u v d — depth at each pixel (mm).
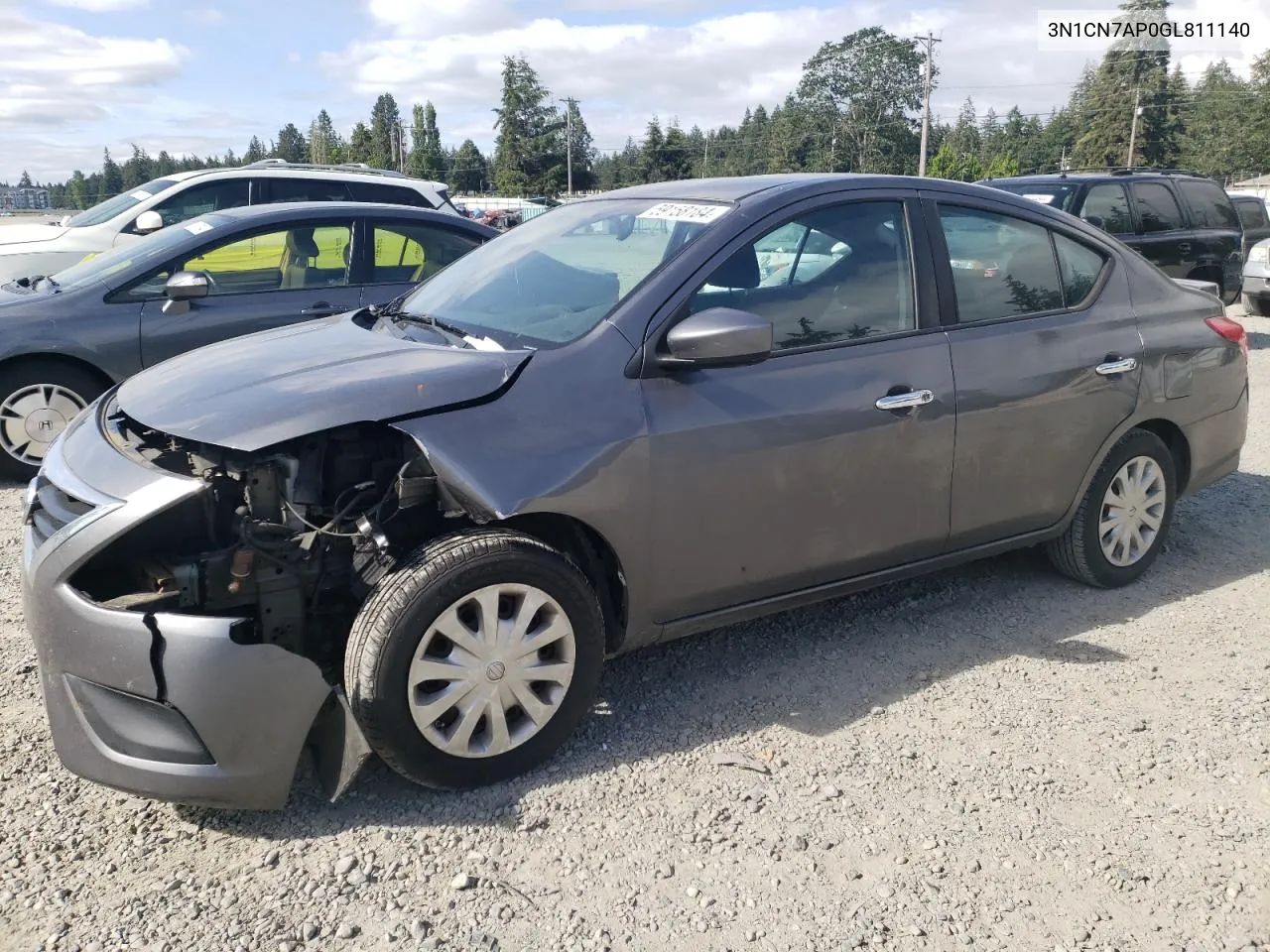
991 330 3863
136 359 6066
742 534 3322
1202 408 4590
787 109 74000
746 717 3398
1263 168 81438
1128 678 3674
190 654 2570
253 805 2691
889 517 3643
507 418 2922
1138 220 10289
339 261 6582
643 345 3141
